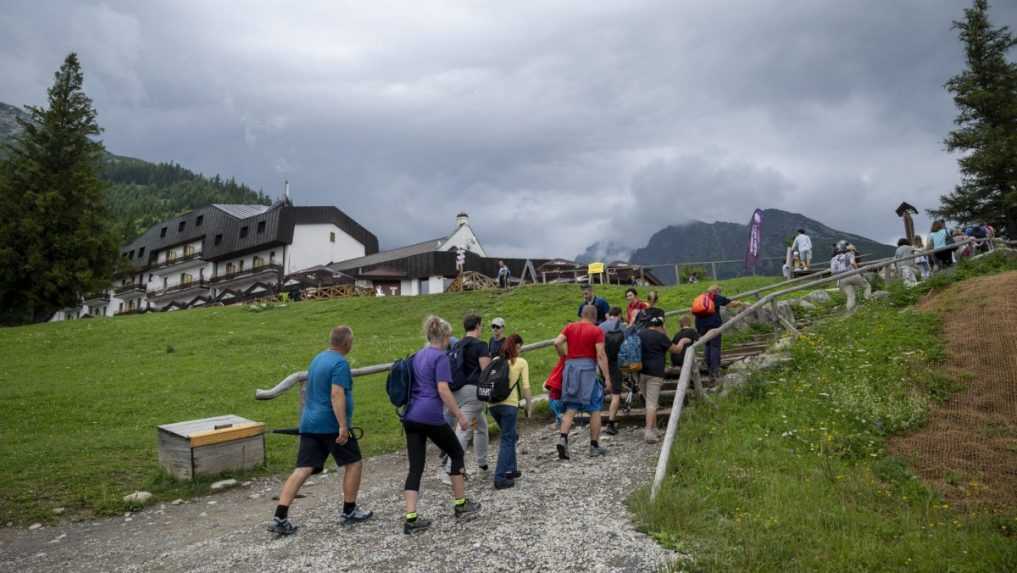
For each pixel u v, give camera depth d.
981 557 4.70
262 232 62.31
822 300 15.91
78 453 9.55
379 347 20.23
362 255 67.62
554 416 10.55
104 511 7.04
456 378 7.27
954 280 13.59
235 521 6.52
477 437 7.68
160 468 8.47
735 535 5.11
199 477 8.00
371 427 11.18
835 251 18.89
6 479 8.16
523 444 9.14
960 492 6.16
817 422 7.93
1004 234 32.94
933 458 6.89
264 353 20.03
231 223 65.75
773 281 24.25
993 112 33.44
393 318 27.28
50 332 25.09
